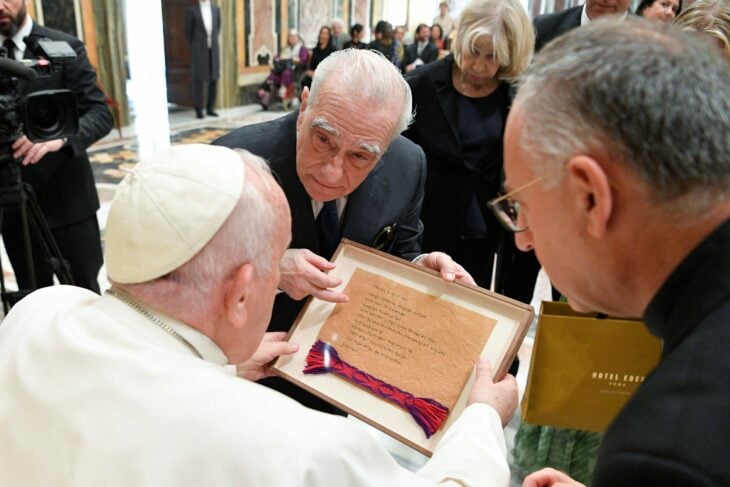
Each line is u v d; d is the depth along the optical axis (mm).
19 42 2174
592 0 2219
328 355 1127
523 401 1355
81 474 620
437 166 2129
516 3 1904
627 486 473
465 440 891
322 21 5641
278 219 766
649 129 504
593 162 534
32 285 2043
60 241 2426
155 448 617
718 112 503
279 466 609
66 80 2316
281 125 1300
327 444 644
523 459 1788
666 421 477
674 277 548
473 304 1089
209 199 721
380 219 1384
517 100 622
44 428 667
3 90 1791
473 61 1939
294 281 1161
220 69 5957
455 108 2061
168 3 5773
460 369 1041
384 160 1403
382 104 1117
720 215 531
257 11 5891
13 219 2312
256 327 804
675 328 543
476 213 2164
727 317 504
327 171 1165
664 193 518
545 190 593
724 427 455
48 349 730
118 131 6047
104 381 674
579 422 1312
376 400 1068
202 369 691
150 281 724
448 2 5066
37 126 1852
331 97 1113
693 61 523
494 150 2090
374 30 5184
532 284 2377
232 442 617
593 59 544
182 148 800
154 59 5160
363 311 1155
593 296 638
